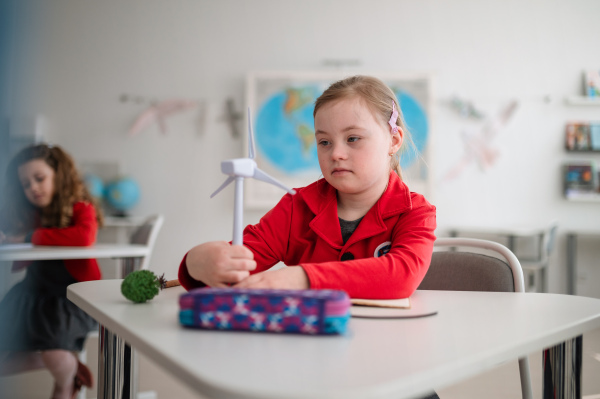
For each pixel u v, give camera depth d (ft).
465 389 6.54
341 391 1.06
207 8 12.92
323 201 2.79
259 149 12.64
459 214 12.70
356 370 1.20
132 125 12.85
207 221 12.76
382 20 12.83
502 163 12.74
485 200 12.73
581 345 2.40
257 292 1.59
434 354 1.36
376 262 2.13
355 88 2.54
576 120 12.70
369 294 2.07
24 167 6.40
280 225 2.88
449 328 1.68
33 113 12.68
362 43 12.83
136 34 12.92
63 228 6.10
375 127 2.51
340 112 2.47
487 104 12.76
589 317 1.90
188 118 12.85
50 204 6.48
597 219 12.61
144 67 12.91
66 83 12.84
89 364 7.57
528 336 1.58
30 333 5.02
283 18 12.87
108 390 2.66
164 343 1.43
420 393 1.17
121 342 2.68
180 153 12.82
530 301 2.26
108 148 12.82
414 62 12.82
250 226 3.00
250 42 12.87
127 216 12.58
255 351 1.36
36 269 5.57
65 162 6.65
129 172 12.78
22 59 12.63
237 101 12.87
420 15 12.84
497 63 12.78
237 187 2.00
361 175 2.49
